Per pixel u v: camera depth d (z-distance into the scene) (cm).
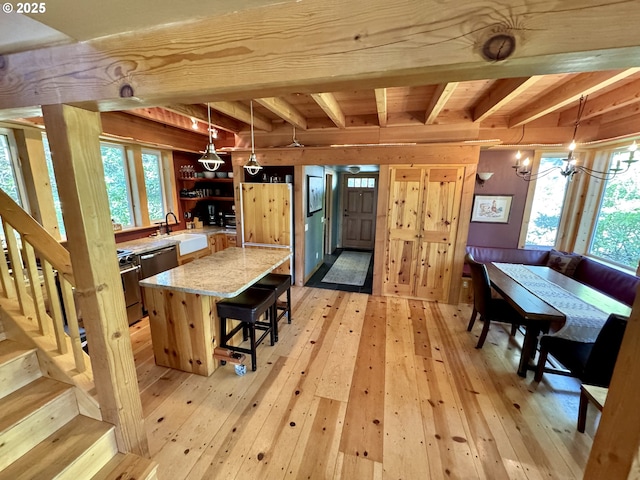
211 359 238
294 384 226
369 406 204
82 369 159
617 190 345
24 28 91
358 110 342
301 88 86
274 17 77
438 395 216
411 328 318
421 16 68
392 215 383
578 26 60
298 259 441
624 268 331
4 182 247
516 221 411
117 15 80
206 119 328
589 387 171
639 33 58
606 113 337
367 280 479
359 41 73
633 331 69
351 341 290
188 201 500
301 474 155
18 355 153
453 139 355
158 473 154
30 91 107
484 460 164
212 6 78
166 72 90
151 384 225
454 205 361
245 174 468
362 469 158
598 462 80
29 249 155
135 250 324
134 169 388
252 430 182
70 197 116
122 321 139
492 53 65
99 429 143
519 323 258
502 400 211
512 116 354
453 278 377
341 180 694
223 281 225
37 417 137
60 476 124
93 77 98
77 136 112
